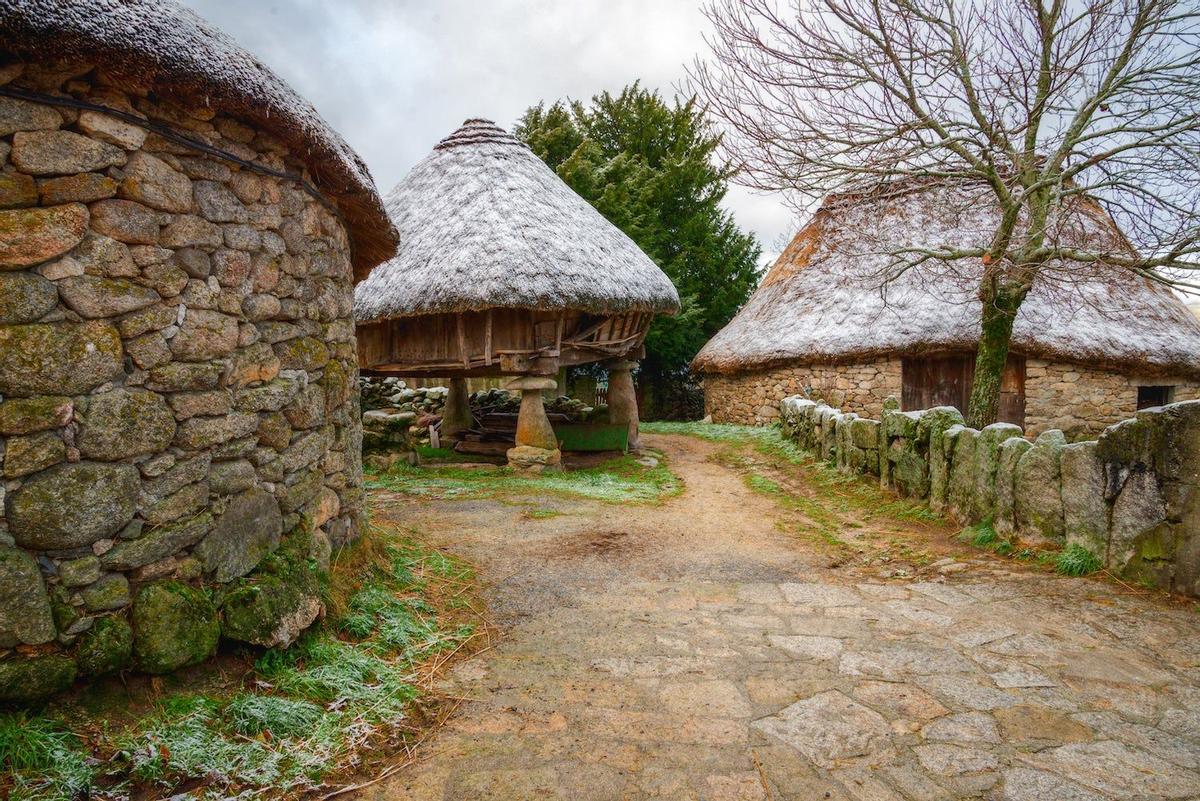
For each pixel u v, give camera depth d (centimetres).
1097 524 426
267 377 295
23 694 202
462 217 834
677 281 1861
